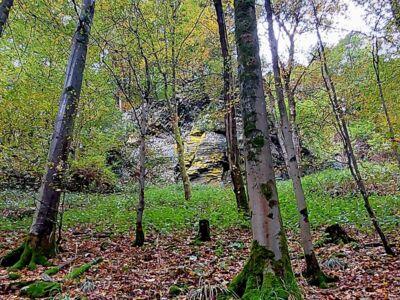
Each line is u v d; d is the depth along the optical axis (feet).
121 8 31.48
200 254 24.61
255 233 14.38
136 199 55.26
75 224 38.06
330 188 55.77
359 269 19.74
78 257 24.53
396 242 24.99
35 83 37.93
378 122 35.55
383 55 32.27
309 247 17.92
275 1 34.14
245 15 16.24
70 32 32.65
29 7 30.53
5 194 51.31
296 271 19.48
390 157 49.39
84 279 19.27
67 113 26.71
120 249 26.96
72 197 55.77
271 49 19.63
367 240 26.50
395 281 17.26
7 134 36.22
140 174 29.53
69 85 27.25
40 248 23.85
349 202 44.16
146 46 36.63
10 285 18.21
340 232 26.55
